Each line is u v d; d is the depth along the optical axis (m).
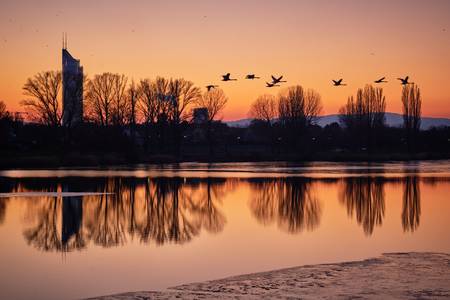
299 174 70.31
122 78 107.50
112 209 38.25
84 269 20.67
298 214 35.66
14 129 112.75
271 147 135.88
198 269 20.38
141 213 36.53
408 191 49.16
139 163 101.94
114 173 71.62
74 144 99.62
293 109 127.19
